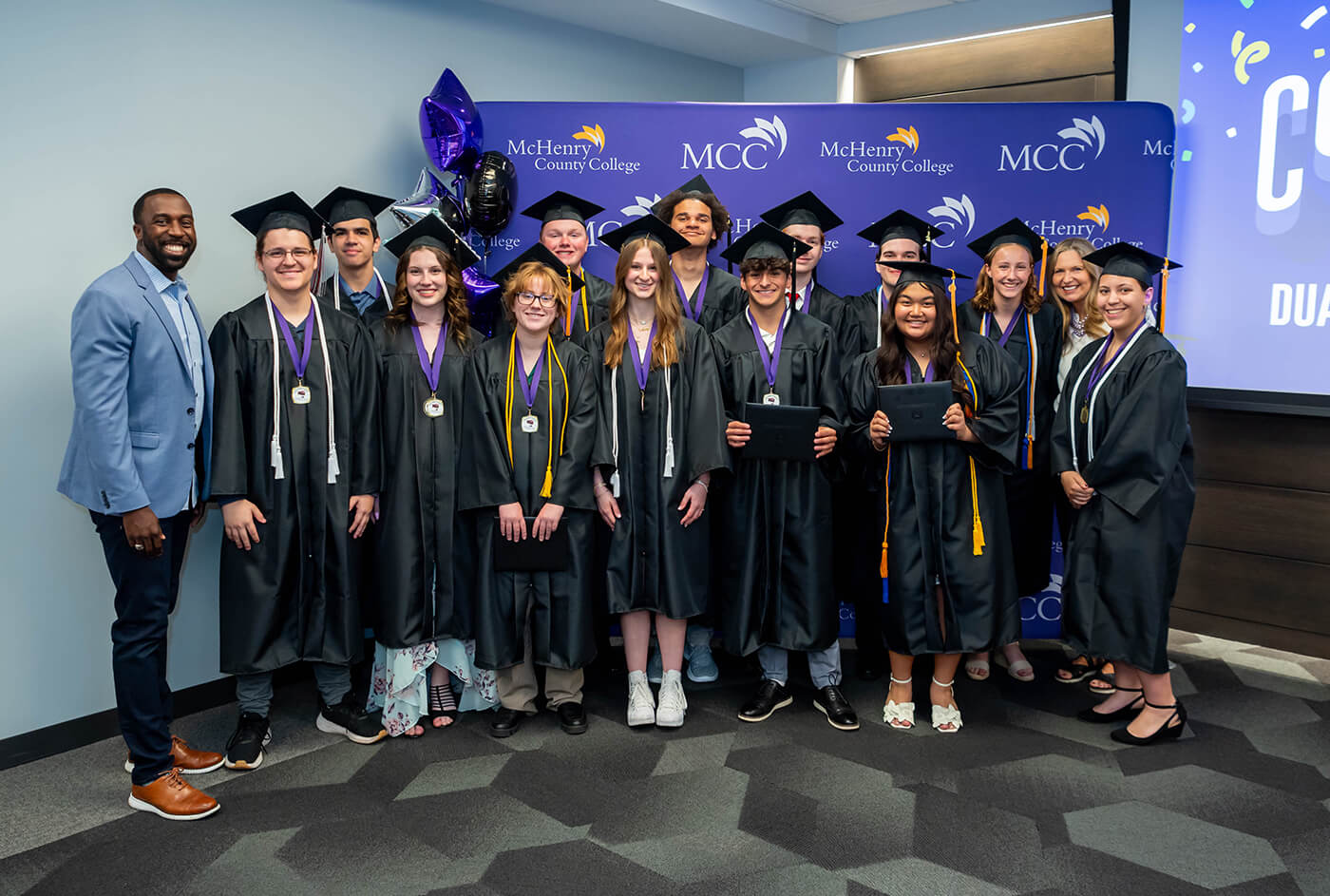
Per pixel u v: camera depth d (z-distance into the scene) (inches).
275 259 115.4
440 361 126.7
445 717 132.6
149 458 103.3
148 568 103.3
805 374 131.7
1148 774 115.6
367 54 160.6
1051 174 159.6
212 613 141.6
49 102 119.4
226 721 135.3
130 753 108.0
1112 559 122.5
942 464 124.4
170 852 98.8
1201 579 167.9
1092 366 127.5
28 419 120.2
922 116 160.7
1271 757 120.8
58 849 99.6
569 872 94.3
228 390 115.0
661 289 128.3
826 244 164.2
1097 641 124.8
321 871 94.9
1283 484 157.6
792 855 97.3
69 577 125.4
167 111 132.2
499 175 155.4
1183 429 120.0
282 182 148.7
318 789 112.9
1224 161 161.8
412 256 124.0
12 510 119.6
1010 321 146.6
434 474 126.0
